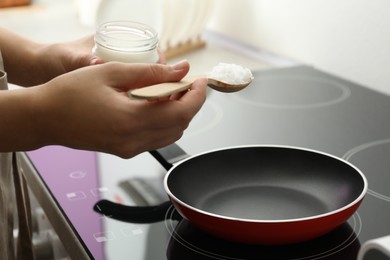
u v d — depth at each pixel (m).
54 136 0.68
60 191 0.81
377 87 1.24
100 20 1.45
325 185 0.76
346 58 1.30
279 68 1.39
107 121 0.65
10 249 0.84
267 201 0.75
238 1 1.58
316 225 0.62
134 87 0.67
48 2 2.12
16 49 0.95
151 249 0.66
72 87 0.65
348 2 1.26
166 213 0.74
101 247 0.66
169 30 1.51
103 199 0.78
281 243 0.64
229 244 0.67
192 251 0.65
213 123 1.06
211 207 0.74
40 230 0.95
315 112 1.12
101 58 0.84
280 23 1.46
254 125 1.05
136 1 1.45
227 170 0.80
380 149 0.94
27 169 0.93
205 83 0.69
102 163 0.90
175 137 0.70
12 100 0.66
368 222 0.71
